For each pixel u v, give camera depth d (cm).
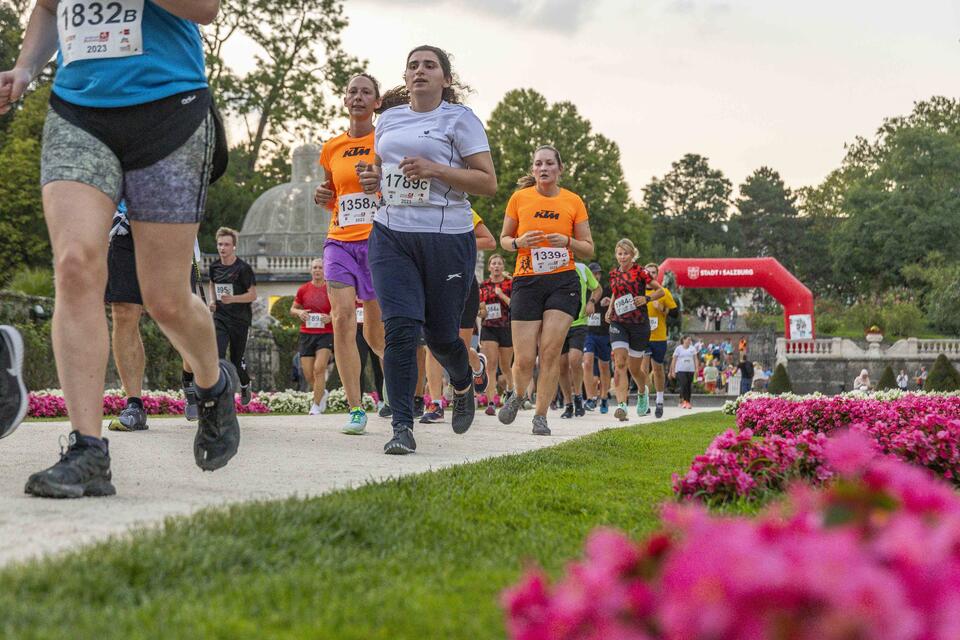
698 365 5303
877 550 139
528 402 1742
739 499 429
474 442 762
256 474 495
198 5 402
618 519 385
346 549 295
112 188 395
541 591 157
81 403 389
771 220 12081
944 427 549
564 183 5850
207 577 254
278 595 240
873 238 8281
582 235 946
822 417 1114
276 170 5966
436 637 214
